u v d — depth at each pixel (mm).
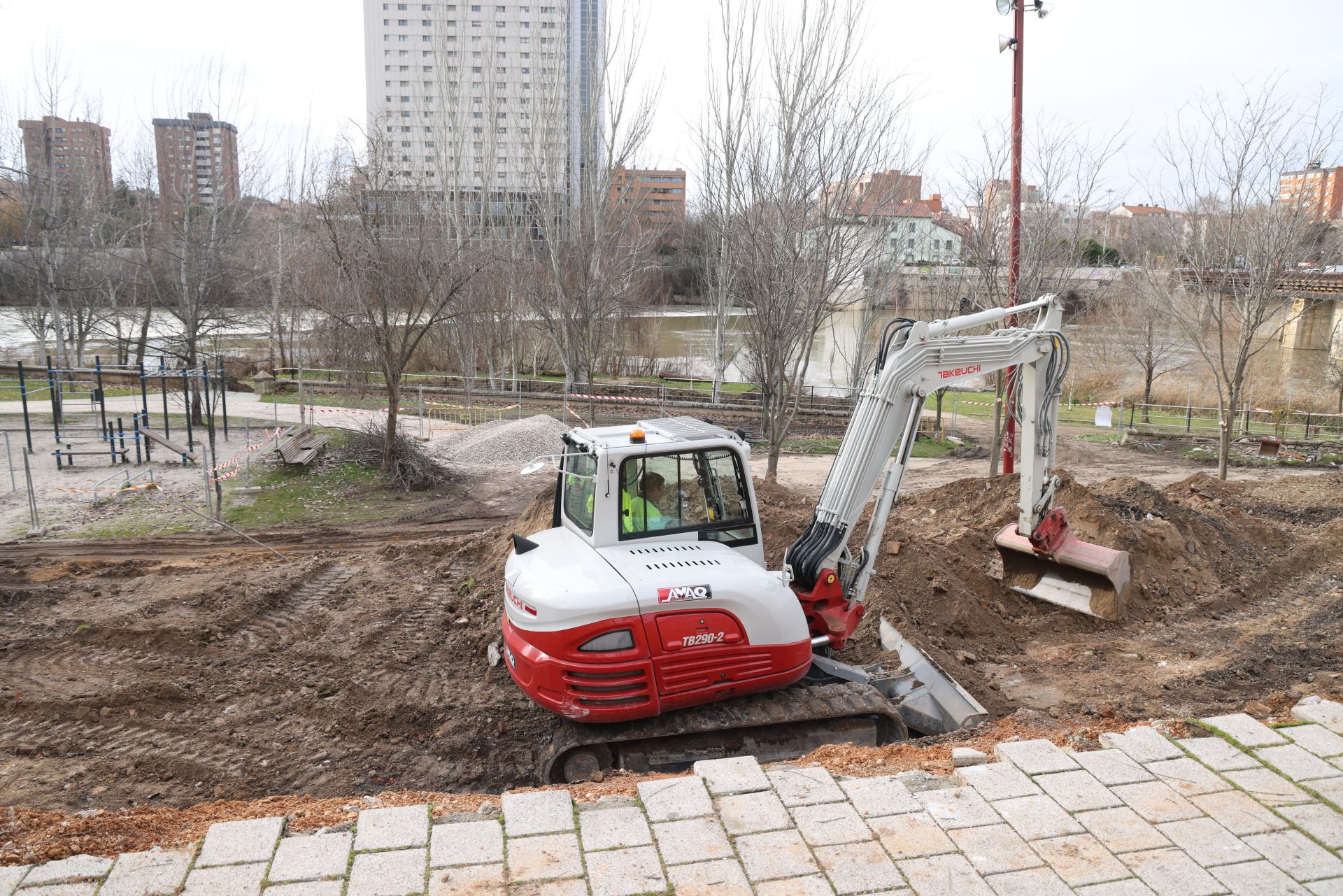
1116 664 8930
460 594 10656
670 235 50656
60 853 4707
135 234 30141
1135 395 30766
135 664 8516
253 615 9984
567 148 31781
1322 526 13711
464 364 28453
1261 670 8633
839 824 4957
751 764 5656
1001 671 8875
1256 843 4707
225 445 20422
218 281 25656
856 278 18031
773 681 6699
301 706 7797
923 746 6441
